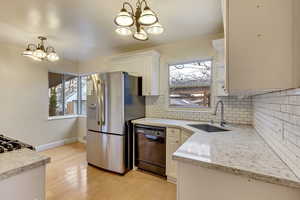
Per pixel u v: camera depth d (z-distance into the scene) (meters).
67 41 2.89
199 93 2.91
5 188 0.82
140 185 2.28
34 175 0.94
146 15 1.23
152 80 2.96
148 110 3.29
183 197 1.12
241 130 2.02
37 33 2.53
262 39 0.78
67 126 4.24
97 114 2.80
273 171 0.87
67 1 1.70
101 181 2.38
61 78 4.21
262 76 0.79
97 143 2.81
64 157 3.29
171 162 2.35
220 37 2.61
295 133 0.81
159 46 3.17
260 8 0.78
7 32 2.48
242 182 0.93
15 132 3.22
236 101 2.49
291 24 0.75
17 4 1.74
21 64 3.30
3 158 0.96
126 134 2.69
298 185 0.76
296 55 0.75
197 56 2.82
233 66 0.82
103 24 2.23
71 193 2.07
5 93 3.08
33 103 3.51
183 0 1.70
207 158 1.06
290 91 0.87
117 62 3.31
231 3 0.81
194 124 2.41
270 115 1.27
